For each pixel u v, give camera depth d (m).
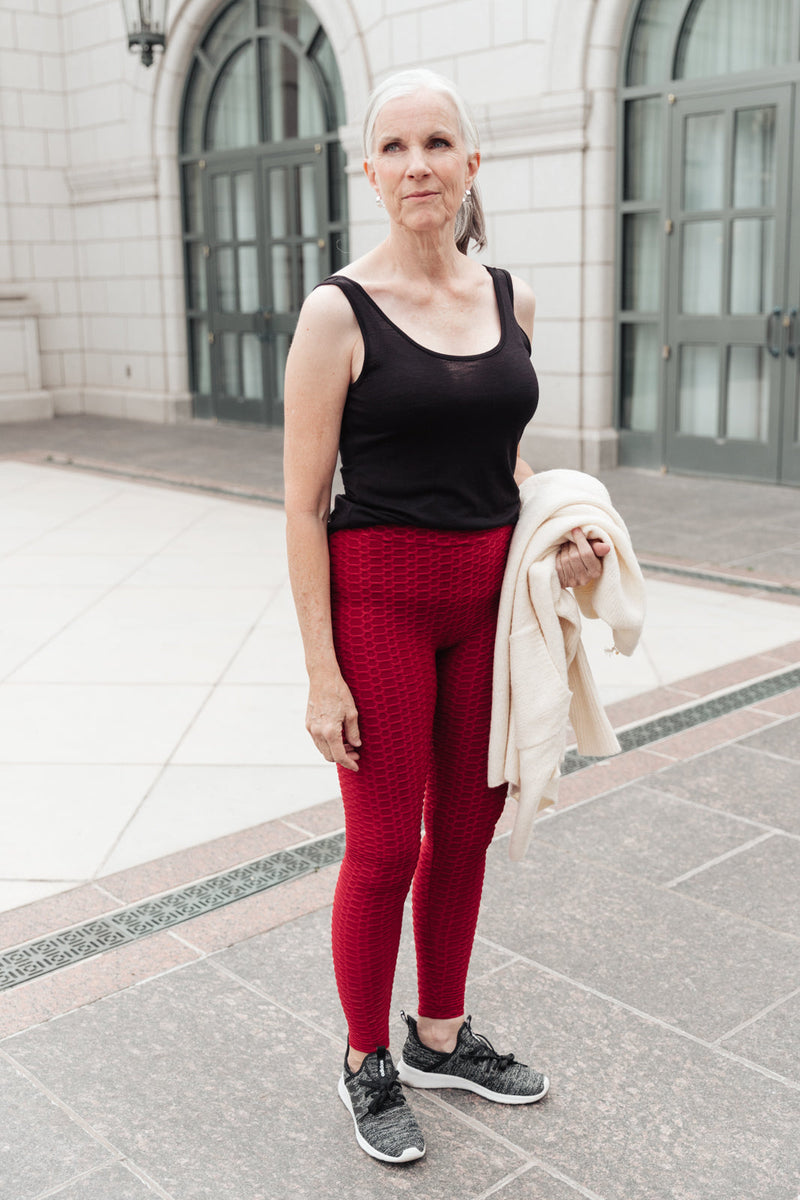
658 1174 1.85
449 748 1.91
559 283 8.62
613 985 2.35
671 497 7.68
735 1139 1.92
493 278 1.82
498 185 8.80
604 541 1.82
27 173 12.62
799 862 2.86
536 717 1.83
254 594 5.53
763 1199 1.79
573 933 2.54
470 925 2.02
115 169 12.12
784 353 7.77
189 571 5.98
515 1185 1.83
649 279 8.47
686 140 8.01
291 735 3.79
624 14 8.03
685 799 3.21
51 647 4.76
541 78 8.31
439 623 1.80
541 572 1.79
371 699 1.78
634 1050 2.15
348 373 1.68
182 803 3.28
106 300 12.86
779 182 7.55
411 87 1.65
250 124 11.20
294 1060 2.14
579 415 8.77
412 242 1.69
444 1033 2.06
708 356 8.23
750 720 3.80
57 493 8.23
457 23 8.73
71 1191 1.81
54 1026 2.23
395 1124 1.90
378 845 1.83
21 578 5.88
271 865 2.89
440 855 1.97
